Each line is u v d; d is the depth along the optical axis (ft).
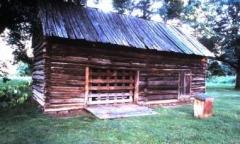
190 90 54.08
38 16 42.55
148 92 48.34
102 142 24.72
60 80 39.55
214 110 43.88
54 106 38.93
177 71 52.13
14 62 57.26
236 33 92.07
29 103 46.29
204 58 56.44
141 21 55.67
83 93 41.60
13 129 28.55
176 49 49.14
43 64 39.93
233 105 50.49
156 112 40.68
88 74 42.09
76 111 40.42
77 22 43.45
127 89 47.19
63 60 39.88
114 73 45.62
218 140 26.20
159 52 49.42
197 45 55.26
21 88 62.28
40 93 43.68
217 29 95.20
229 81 152.15
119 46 44.45
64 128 29.50
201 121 34.81
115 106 43.57
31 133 27.14
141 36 48.42
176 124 32.71
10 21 46.39
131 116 36.86
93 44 42.11
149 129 29.71
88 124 31.65
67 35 38.34
